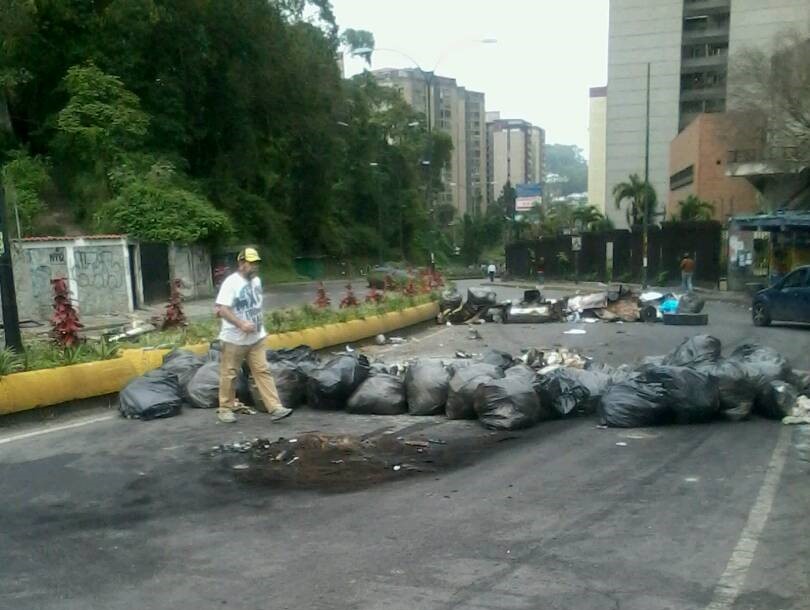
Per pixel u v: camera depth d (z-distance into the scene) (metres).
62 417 8.93
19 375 8.58
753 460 6.77
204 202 35.03
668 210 76.88
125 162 34.75
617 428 8.09
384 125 75.88
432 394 8.78
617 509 5.53
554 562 4.59
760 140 37.44
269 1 46.44
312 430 8.12
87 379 9.32
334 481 6.30
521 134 134.25
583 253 51.56
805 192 43.53
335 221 67.69
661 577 4.37
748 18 85.00
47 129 37.31
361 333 16.25
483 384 8.29
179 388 9.38
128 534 5.16
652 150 96.69
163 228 31.44
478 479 6.31
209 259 33.97
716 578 4.35
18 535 5.16
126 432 8.14
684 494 5.85
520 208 98.44
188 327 13.25
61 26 37.22
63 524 5.36
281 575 4.45
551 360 10.71
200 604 4.09
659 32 95.38
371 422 8.52
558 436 7.78
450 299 22.14
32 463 6.96
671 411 8.13
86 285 24.42
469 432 7.99
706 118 61.00
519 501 5.73
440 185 84.25
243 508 5.66
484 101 114.25
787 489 5.96
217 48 42.56
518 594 4.16
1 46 35.50
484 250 97.19
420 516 5.43
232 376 8.57
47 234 31.50
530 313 21.92
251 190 51.69
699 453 7.04
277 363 9.73
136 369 10.12
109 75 36.34
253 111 47.69
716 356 9.71
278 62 46.41
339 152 58.75
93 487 6.22
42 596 4.22
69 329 10.07
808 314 19.02
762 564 4.55
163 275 30.12
